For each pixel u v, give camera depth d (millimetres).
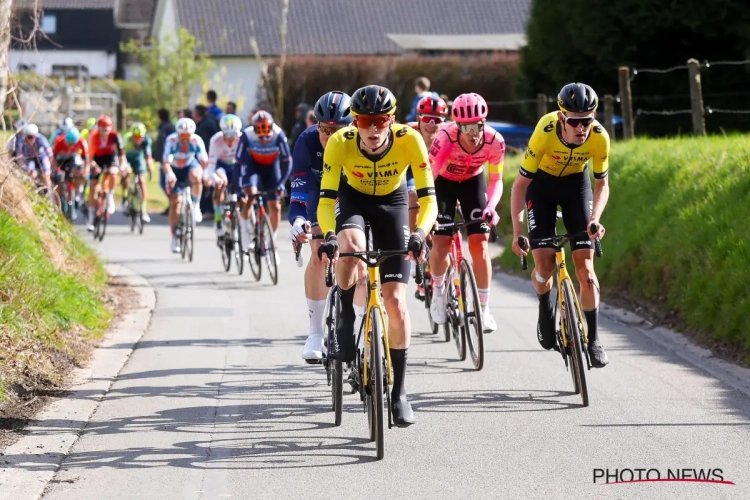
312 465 13781
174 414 16531
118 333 23312
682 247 24688
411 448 14531
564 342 17703
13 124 24734
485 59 91312
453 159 20734
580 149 17734
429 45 111562
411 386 18406
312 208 18562
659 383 18156
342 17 116500
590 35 52969
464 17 119812
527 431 15312
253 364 20375
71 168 44031
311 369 19953
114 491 12766
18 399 16828
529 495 12445
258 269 32219
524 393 17703
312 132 18547
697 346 21078
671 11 50594
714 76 52969
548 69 56062
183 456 14242
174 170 38094
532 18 57031
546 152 17922
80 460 14047
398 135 15039
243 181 30594
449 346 22141
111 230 49438
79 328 22109
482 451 14336
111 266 35094
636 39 52625
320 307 18375
